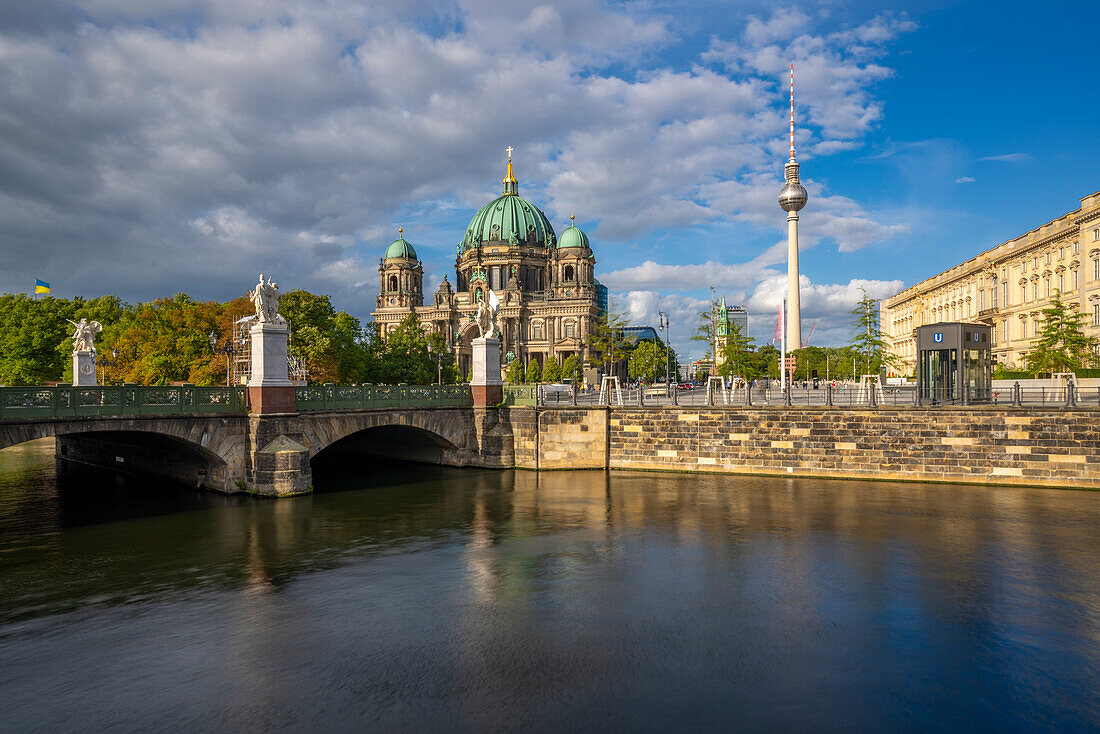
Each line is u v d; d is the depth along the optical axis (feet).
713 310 312.29
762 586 77.00
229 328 226.38
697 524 106.11
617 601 72.69
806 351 450.71
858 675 55.98
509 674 56.18
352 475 159.53
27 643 62.54
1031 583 77.30
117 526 107.04
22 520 111.86
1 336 318.45
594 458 163.02
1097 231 263.29
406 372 327.06
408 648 61.16
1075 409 127.24
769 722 49.03
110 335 277.64
